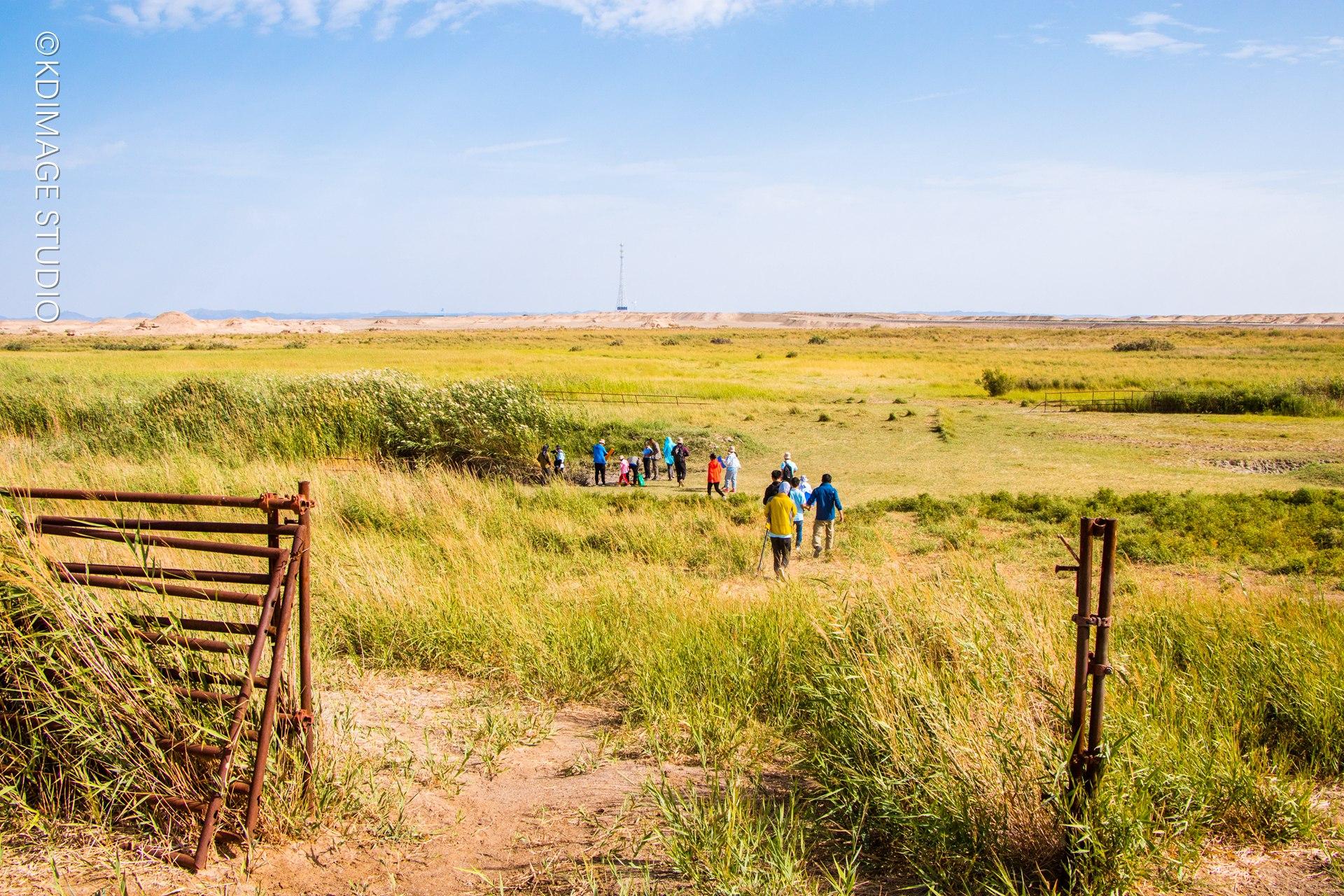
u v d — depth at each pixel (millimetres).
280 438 23141
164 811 3969
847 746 4707
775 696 6254
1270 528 14789
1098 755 3836
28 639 4094
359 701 6176
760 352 93562
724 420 35031
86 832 3850
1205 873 3756
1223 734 4820
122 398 26547
